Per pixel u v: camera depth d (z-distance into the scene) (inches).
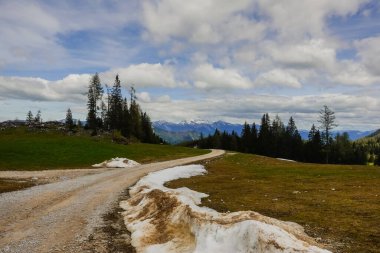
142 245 698.8
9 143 3316.9
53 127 5531.5
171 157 3521.2
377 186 1434.5
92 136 4736.7
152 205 941.2
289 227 697.0
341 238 668.7
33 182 1726.1
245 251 542.9
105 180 1804.9
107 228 842.2
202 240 621.0
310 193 1272.1
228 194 1290.6
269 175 2038.6
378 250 587.5
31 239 753.0
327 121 4635.8
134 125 5625.0
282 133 6117.1
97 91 5216.5
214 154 4028.1
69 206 1103.0
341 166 2753.4
